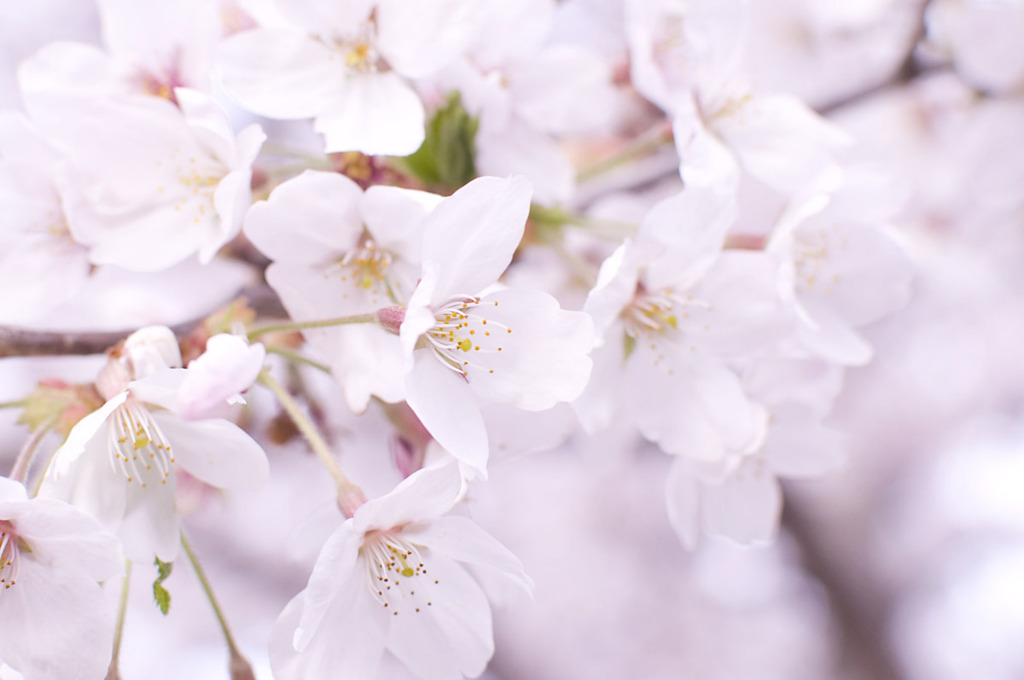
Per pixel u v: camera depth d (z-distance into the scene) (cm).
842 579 82
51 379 36
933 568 121
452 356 35
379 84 37
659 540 121
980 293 76
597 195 46
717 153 39
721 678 122
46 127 37
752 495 41
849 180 39
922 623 120
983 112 61
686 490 40
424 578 36
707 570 123
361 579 36
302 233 36
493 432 37
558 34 50
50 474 34
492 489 120
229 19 38
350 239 36
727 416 38
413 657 36
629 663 123
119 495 35
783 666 121
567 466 117
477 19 37
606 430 42
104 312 46
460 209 34
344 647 35
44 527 34
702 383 38
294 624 35
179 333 37
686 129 38
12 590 35
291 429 40
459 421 35
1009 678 117
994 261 71
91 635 35
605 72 40
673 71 42
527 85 40
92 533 34
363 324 36
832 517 98
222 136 36
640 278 38
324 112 37
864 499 114
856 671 84
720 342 38
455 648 36
